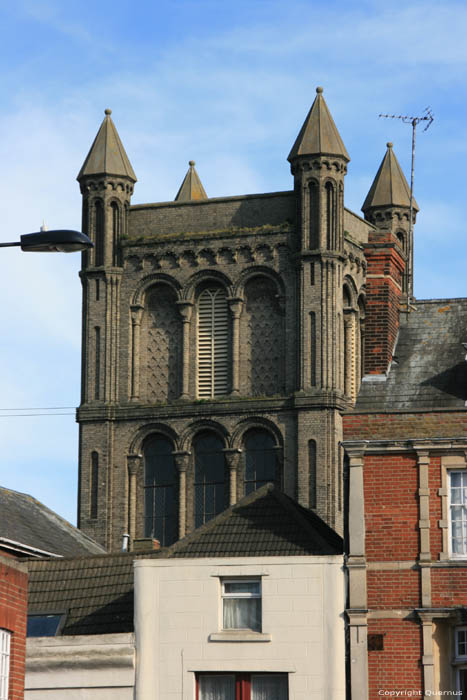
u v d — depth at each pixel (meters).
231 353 156.75
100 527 155.62
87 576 88.94
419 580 79.38
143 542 120.25
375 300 86.38
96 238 161.38
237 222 159.00
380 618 79.31
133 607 85.12
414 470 80.69
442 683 78.25
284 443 152.88
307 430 152.38
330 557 80.38
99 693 80.94
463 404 82.88
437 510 80.06
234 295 157.12
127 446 156.75
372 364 85.50
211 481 155.00
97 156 162.25
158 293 160.12
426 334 87.44
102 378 158.75
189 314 158.12
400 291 88.75
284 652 79.81
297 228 156.75
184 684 80.31
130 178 162.25
